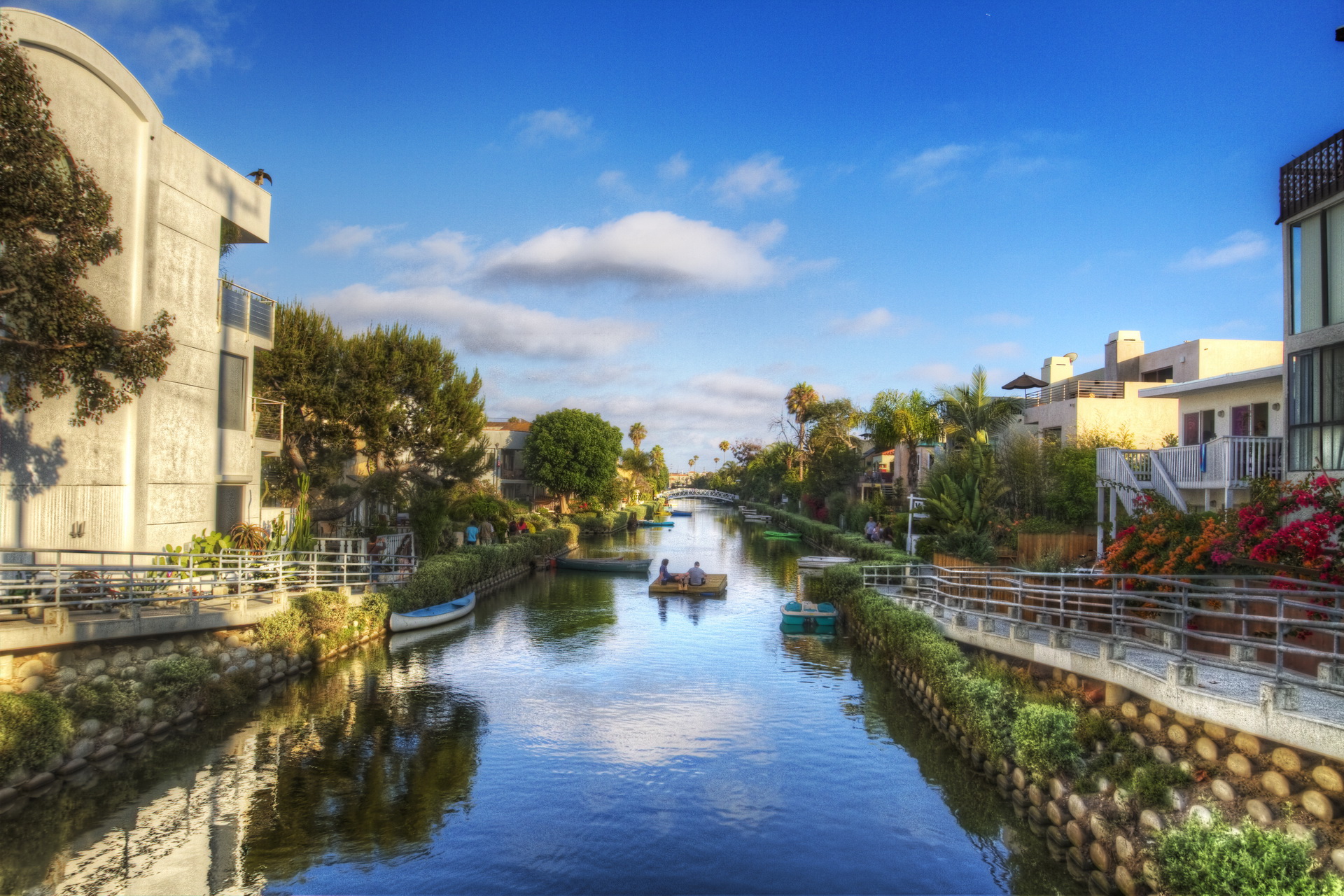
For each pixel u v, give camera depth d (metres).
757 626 26.38
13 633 11.80
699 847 10.34
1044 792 10.60
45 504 15.63
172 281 19.11
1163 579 10.29
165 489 18.72
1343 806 6.92
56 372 12.44
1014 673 13.61
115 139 17.20
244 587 18.09
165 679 14.20
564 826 10.95
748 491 126.69
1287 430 15.69
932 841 10.52
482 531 37.56
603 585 36.66
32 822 10.62
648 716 15.98
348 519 32.91
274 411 28.30
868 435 55.41
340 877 9.43
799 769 13.10
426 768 12.99
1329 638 10.08
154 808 11.22
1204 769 8.55
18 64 11.41
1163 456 20.47
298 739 14.28
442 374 35.38
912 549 32.00
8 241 11.17
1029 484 28.64
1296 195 15.45
